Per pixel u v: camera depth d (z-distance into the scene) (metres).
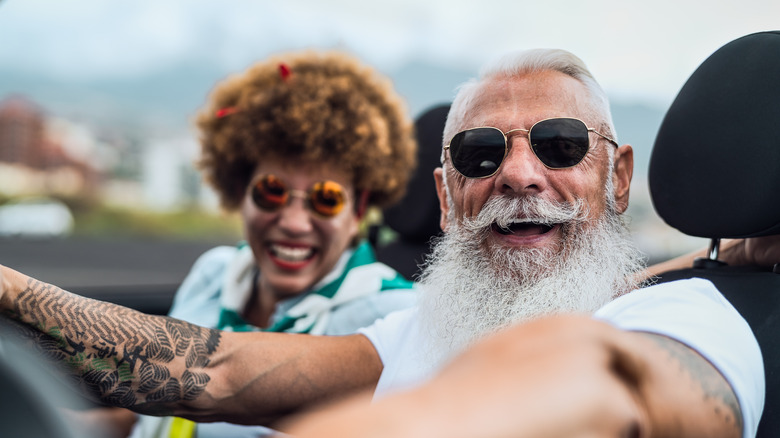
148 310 2.78
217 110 2.50
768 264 1.57
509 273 1.48
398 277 2.26
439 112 2.56
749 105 1.43
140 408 1.39
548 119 1.43
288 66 2.46
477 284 1.50
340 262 2.29
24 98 20.30
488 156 1.46
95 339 1.32
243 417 1.51
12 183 18.84
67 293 1.33
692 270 1.54
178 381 1.39
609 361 0.53
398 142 2.41
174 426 1.96
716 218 1.47
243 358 1.48
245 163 2.39
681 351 0.80
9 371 0.32
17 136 19.36
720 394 0.77
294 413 1.53
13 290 1.25
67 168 19.27
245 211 2.30
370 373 1.59
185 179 18.33
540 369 0.46
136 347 1.36
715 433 0.74
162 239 15.50
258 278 2.40
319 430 0.37
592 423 0.45
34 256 10.05
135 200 18.06
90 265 9.67
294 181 2.23
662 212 1.58
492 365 0.46
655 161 1.59
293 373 1.51
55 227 11.49
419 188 2.54
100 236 15.84
